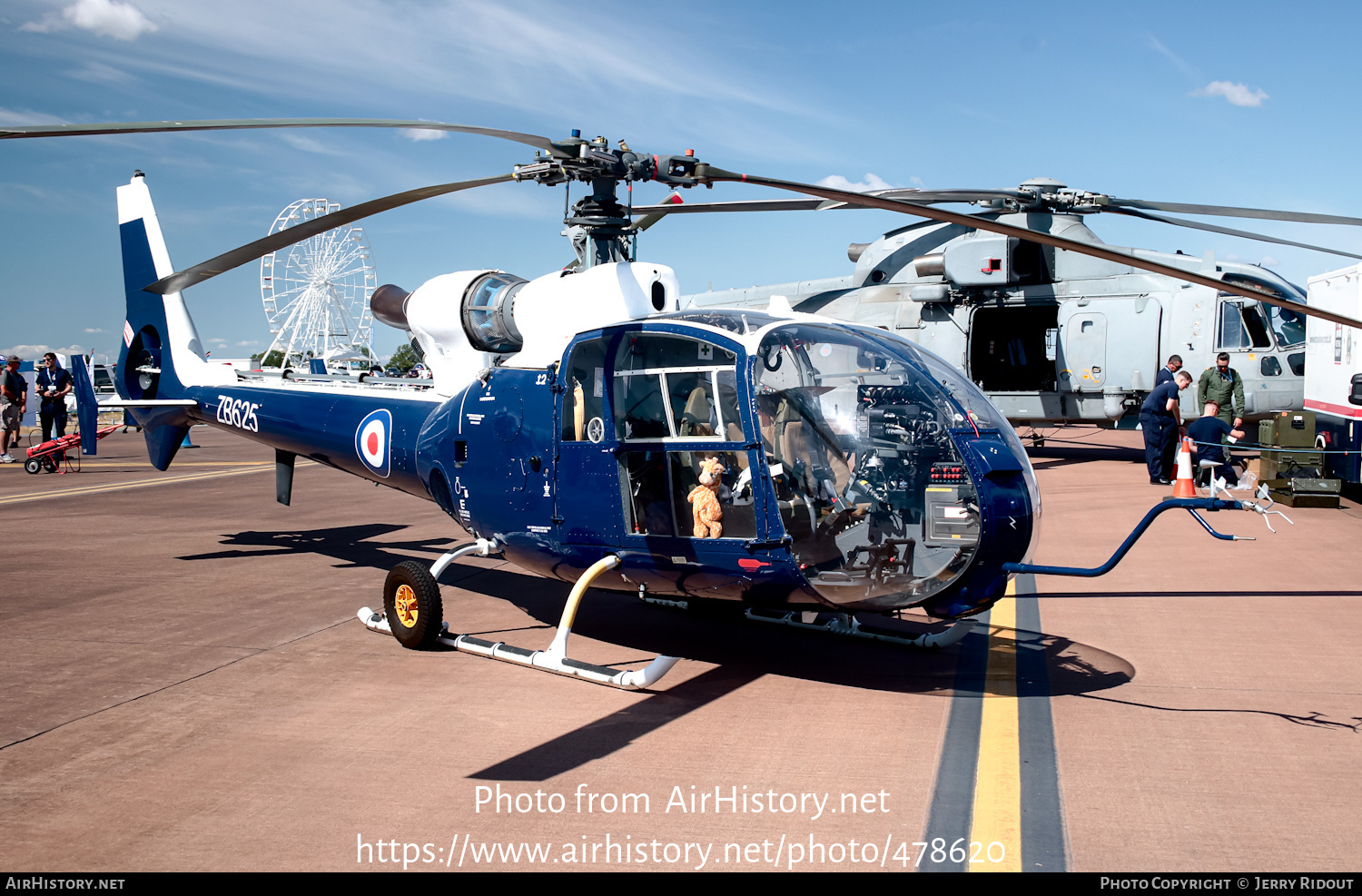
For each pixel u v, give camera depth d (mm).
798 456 5336
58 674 5605
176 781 4055
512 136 5242
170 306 10094
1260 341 13930
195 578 8461
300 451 8633
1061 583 7719
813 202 6711
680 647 6129
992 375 16188
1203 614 6621
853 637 6234
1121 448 18547
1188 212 9312
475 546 6414
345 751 4375
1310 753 4180
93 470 19297
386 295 7887
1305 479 11125
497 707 4965
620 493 5516
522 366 6160
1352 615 6469
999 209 15008
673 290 6254
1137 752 4227
